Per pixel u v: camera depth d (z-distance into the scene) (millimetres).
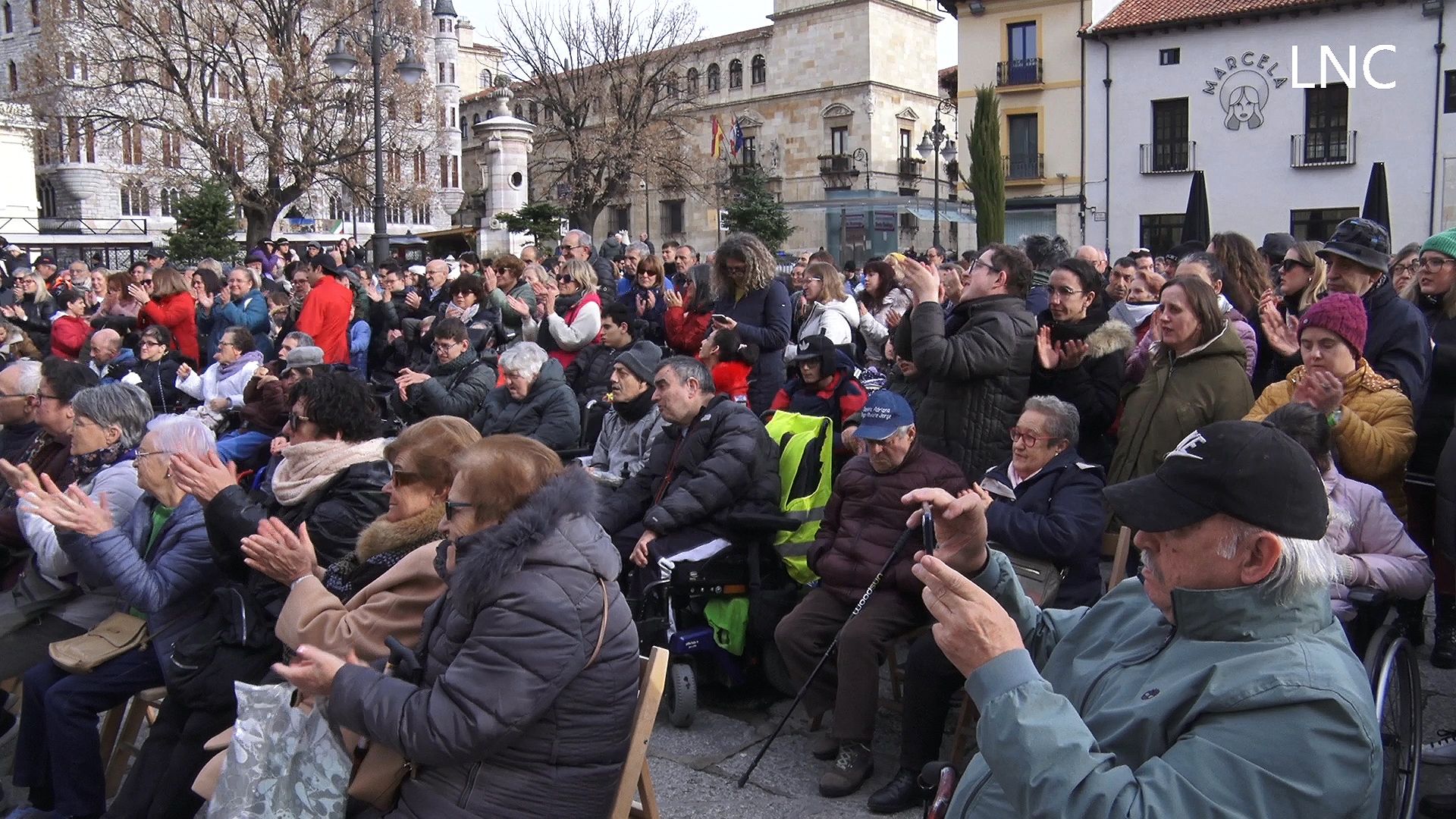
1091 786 1848
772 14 51656
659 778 4312
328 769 2719
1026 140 35906
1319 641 1998
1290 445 2002
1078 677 2350
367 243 37250
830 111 50281
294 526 4070
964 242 51969
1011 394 4996
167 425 4066
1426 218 28812
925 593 2055
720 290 7234
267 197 30578
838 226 48594
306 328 9367
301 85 30047
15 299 13516
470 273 9961
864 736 4145
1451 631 4969
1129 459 4598
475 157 64125
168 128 30656
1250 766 1837
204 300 11812
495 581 2609
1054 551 4199
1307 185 30453
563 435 6582
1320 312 4273
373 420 4309
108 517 3861
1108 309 7125
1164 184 32812
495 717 2549
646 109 43062
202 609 3920
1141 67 32938
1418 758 3416
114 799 4203
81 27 30781
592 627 2672
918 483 4410
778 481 5070
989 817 2250
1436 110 28516
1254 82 31000
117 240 44031
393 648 2855
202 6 30078
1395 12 28844
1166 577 2096
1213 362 4500
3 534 4988
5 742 5000
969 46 36781
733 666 4930
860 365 8297
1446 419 4879
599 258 11852
